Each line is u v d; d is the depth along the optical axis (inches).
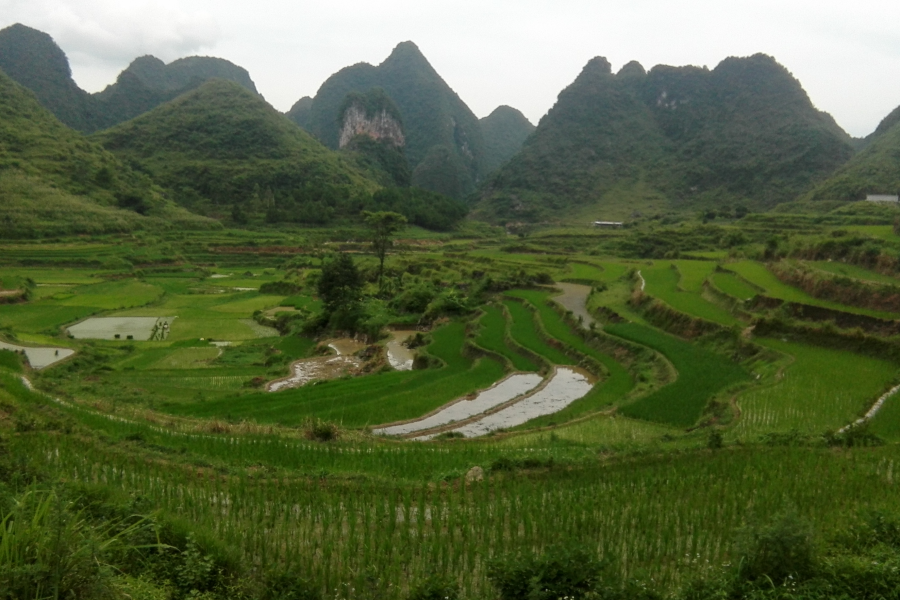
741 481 478.3
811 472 498.0
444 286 2337.6
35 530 258.5
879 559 323.3
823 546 348.8
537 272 2381.9
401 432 840.9
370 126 7711.6
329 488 482.0
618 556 354.0
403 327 1955.0
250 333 1994.3
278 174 5310.0
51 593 243.9
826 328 1096.8
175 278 3083.2
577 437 740.7
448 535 391.5
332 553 365.7
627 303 1723.7
